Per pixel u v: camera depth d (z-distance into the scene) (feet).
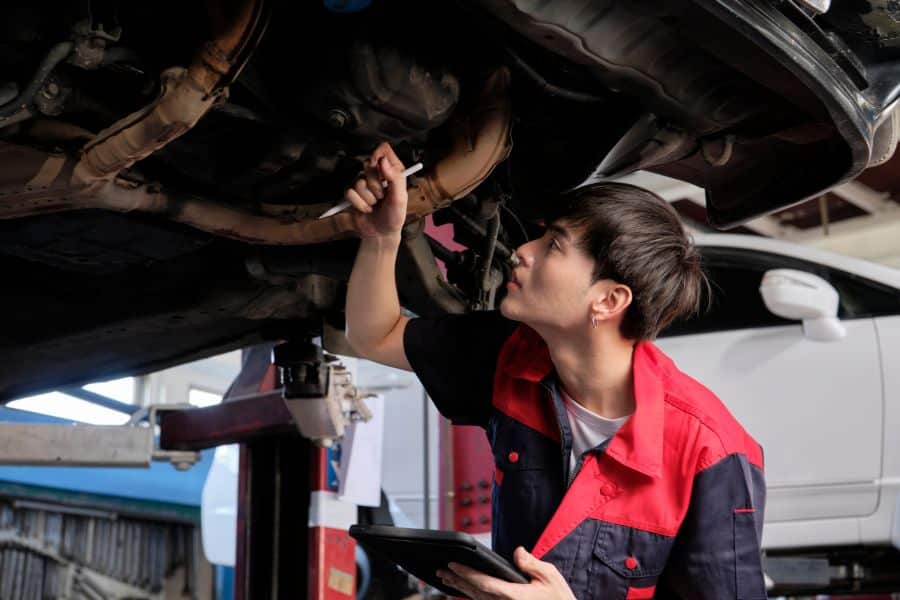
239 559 9.77
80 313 6.72
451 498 13.46
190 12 4.43
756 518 4.24
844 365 12.34
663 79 4.77
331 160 5.12
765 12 4.34
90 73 4.64
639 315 4.39
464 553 3.81
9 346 7.03
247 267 6.02
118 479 18.12
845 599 16.25
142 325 6.66
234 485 14.15
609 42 4.45
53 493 17.21
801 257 13.07
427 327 5.05
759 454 4.52
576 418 4.54
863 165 5.18
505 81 5.00
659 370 4.51
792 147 5.50
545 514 4.45
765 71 4.62
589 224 4.38
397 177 4.41
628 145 5.47
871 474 12.06
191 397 21.74
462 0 4.43
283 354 7.70
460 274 6.72
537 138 5.70
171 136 4.25
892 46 4.99
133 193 4.87
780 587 13.29
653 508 4.20
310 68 4.59
